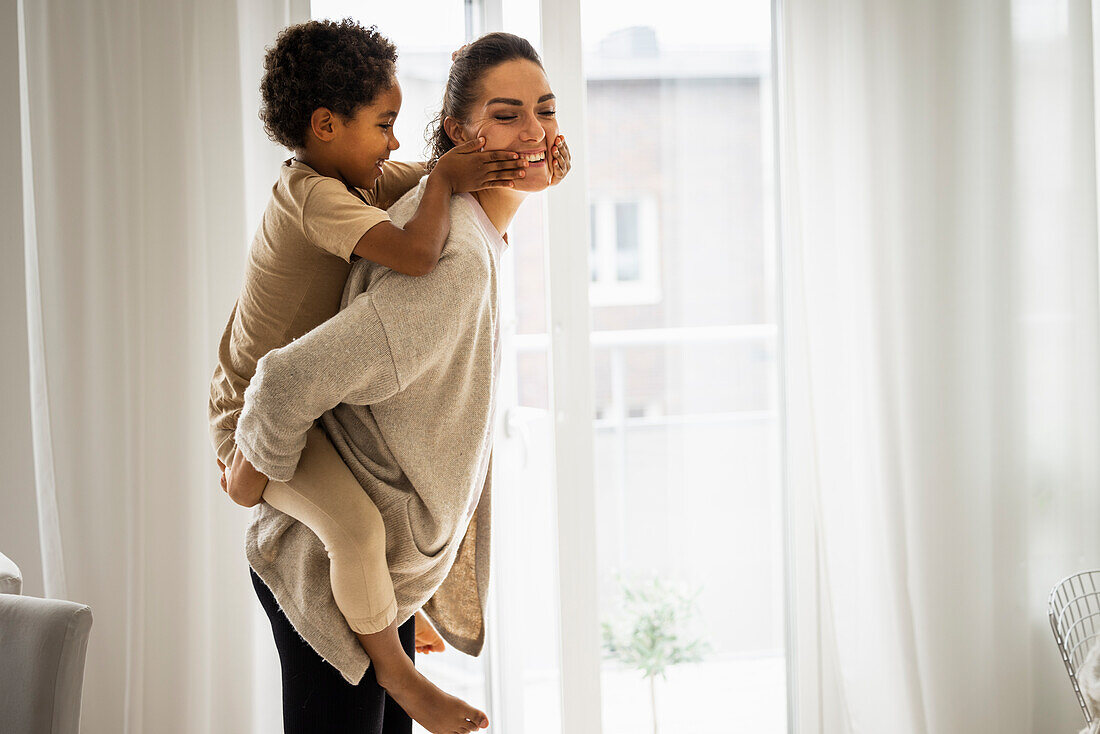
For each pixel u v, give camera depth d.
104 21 1.80
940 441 2.21
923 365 2.19
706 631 2.32
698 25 2.20
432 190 1.09
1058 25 2.16
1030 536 2.27
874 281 2.14
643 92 2.19
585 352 2.15
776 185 2.25
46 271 1.82
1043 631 2.30
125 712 1.88
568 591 2.18
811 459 2.19
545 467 2.22
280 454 1.01
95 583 1.86
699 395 2.27
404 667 1.11
